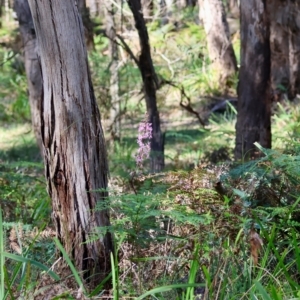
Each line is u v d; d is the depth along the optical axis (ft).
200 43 63.16
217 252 12.91
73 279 12.59
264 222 13.61
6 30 70.08
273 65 50.72
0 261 11.10
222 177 14.71
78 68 12.69
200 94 59.00
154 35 58.08
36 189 21.63
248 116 24.80
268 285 11.90
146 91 26.73
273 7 50.16
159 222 14.38
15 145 47.78
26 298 11.36
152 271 13.21
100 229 12.69
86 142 12.89
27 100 59.57
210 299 11.34
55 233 14.32
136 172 15.56
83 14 35.01
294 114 45.29
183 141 43.45
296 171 13.93
